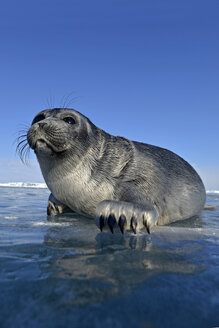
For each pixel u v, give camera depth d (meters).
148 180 0.47
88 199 0.45
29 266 0.19
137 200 0.41
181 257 0.22
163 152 0.58
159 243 0.28
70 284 0.16
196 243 0.29
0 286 0.15
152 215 0.36
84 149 0.45
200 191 0.59
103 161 0.46
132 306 0.13
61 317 0.12
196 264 0.21
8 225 0.38
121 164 0.47
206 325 0.12
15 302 0.13
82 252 0.23
